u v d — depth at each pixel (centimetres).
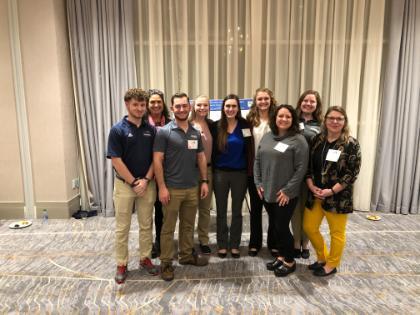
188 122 241
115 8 361
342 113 222
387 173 389
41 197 374
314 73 379
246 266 265
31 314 205
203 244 291
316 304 214
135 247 301
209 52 384
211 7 373
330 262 247
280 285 237
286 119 230
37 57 349
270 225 275
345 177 224
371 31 370
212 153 273
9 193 374
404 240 315
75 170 394
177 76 385
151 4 365
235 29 373
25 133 363
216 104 339
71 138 383
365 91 382
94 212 390
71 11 361
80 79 375
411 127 376
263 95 264
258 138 265
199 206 283
